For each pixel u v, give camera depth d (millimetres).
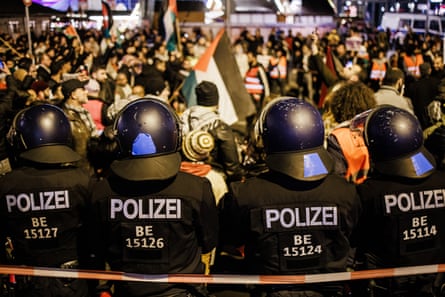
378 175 2625
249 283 2533
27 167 2795
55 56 11156
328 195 2482
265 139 2553
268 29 22094
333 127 3963
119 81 8328
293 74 13156
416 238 2557
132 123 2490
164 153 2494
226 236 2695
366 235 2641
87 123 5355
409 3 19297
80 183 2775
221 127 4059
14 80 7090
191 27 22344
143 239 2498
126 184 2514
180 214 2492
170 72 10812
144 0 22344
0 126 5367
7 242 2986
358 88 3855
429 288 2631
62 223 2732
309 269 2490
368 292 2695
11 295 2883
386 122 2582
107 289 2877
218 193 3529
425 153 2586
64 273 2703
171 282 2531
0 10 16875
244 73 11688
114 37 13492
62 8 17250
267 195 2475
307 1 16422
